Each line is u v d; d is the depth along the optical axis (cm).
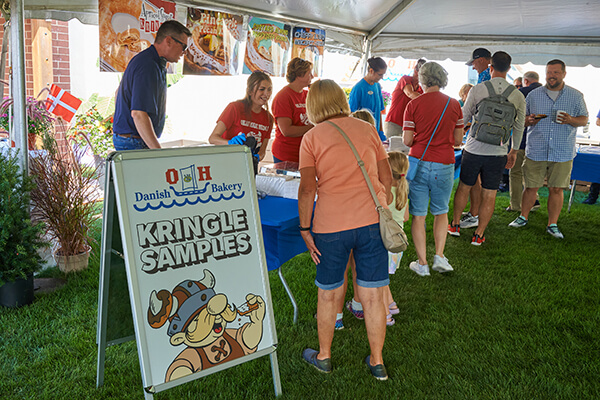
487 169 461
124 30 362
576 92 492
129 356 264
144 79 330
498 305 346
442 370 262
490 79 471
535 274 408
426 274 399
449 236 514
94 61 747
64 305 319
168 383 203
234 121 370
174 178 212
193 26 418
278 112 412
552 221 525
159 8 384
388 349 283
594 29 576
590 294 370
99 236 417
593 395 244
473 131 459
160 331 203
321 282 246
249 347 224
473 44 647
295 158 431
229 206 225
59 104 516
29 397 228
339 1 479
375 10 535
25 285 316
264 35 496
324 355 259
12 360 256
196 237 215
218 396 236
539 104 502
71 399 228
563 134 498
